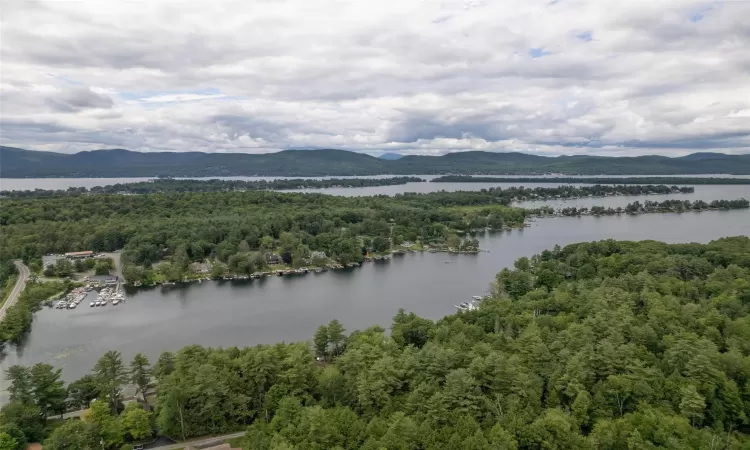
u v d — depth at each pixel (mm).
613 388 111938
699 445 94125
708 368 113938
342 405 120062
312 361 134750
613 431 98312
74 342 199750
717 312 153750
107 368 134000
